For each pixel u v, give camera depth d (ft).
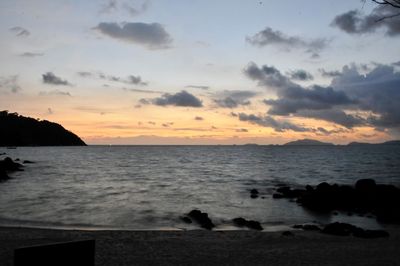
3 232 52.39
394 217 78.18
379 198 95.09
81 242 17.21
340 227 59.16
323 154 528.63
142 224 67.36
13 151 536.42
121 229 62.03
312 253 42.91
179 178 175.42
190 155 533.96
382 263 38.17
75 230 55.77
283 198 107.45
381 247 46.39
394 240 51.52
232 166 276.82
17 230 54.44
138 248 44.73
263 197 109.29
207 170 233.76
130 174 196.24
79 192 115.55
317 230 61.46
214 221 71.77
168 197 107.34
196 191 123.44
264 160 371.35
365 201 94.12
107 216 74.49
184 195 112.57
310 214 83.56
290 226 67.92
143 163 314.76
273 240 51.19
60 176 176.65
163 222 69.56
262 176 189.37
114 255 41.04
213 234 55.42
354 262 38.60
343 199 94.17
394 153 543.39
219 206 92.22
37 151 562.66
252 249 45.14
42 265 16.21
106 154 537.65
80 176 178.81
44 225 63.87
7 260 37.32
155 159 397.19
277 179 172.55
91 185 138.21
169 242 48.75
